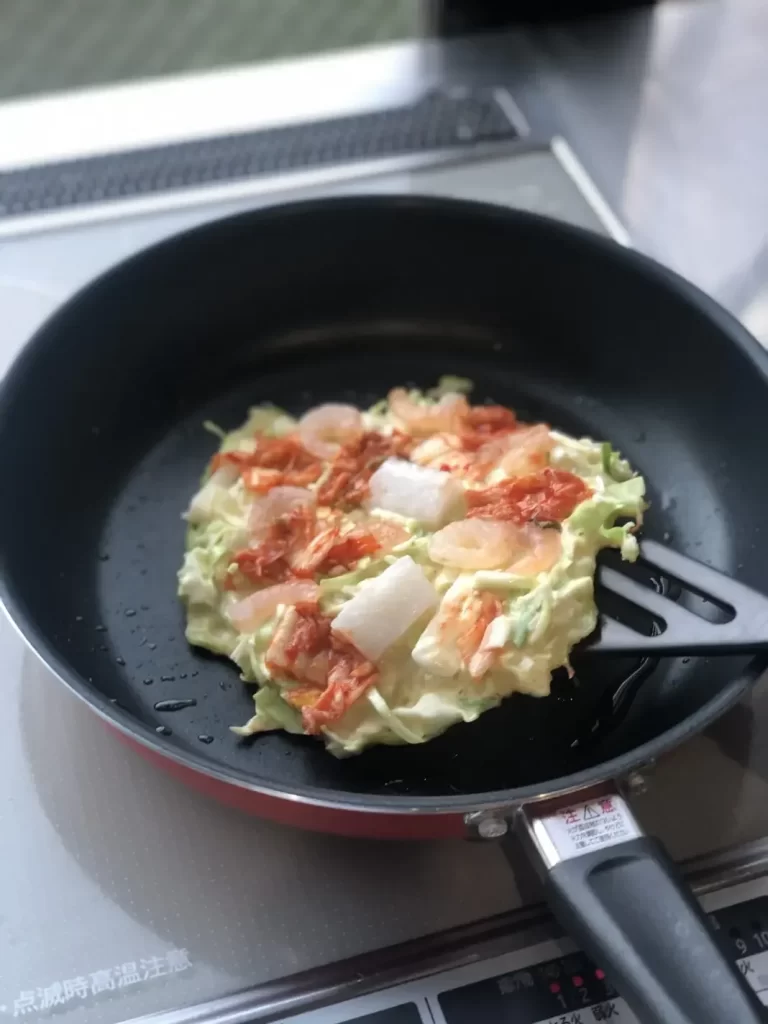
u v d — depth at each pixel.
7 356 0.44
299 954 0.29
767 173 0.53
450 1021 0.28
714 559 0.38
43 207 0.50
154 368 0.43
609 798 0.27
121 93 0.55
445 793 0.32
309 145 0.53
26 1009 0.28
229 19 0.93
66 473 0.40
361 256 0.44
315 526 0.37
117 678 0.35
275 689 0.34
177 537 0.40
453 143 0.53
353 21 0.93
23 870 0.30
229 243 0.42
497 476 0.39
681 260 0.49
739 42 0.60
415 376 0.45
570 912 0.26
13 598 0.30
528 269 0.44
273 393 0.45
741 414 0.38
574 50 0.59
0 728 0.33
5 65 0.90
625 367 0.43
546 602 0.34
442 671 0.33
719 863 0.30
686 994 0.24
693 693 0.34
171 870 0.30
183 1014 0.28
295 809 0.28
